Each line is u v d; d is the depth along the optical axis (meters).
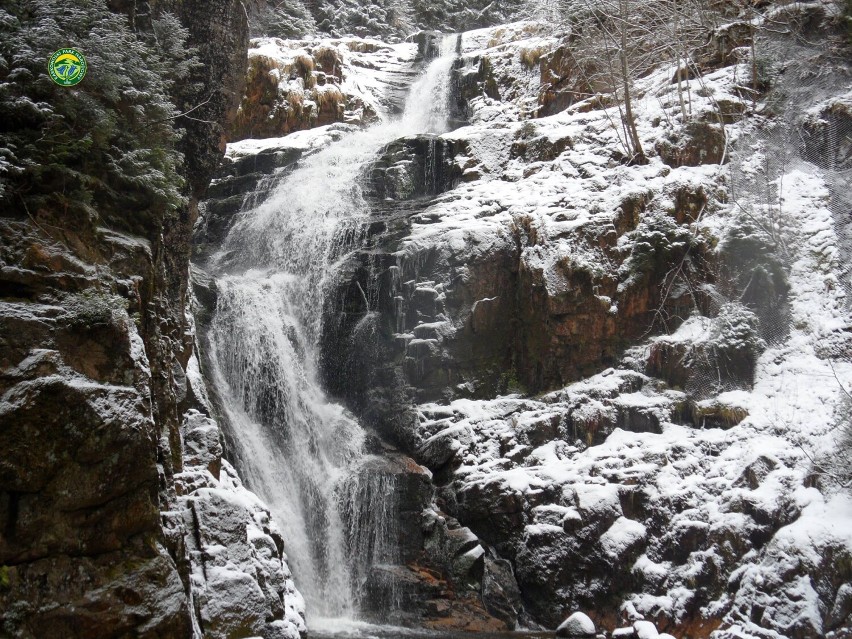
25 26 6.86
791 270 14.27
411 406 14.41
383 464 13.53
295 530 12.57
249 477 12.46
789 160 15.69
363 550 12.76
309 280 15.95
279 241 17.28
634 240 14.91
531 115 21.16
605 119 17.39
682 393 13.76
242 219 18.27
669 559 11.80
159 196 7.77
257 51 23.39
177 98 9.51
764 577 10.62
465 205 16.36
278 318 15.23
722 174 15.41
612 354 14.49
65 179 6.66
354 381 14.99
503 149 17.95
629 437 13.27
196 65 9.12
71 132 6.92
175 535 6.50
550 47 21.73
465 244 15.05
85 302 6.00
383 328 15.01
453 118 23.64
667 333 14.58
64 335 5.80
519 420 13.83
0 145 6.40
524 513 12.72
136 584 5.67
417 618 11.79
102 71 7.02
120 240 7.09
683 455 12.74
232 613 7.34
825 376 13.01
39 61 6.60
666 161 16.25
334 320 15.40
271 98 23.08
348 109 24.14
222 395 13.23
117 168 7.35
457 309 14.84
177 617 5.78
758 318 14.04
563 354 14.53
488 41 25.42
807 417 12.48
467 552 12.35
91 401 5.61
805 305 13.90
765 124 16.19
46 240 6.23
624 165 16.25
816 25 16.92
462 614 11.85
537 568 12.21
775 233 14.45
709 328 14.12
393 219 16.28
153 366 7.49
